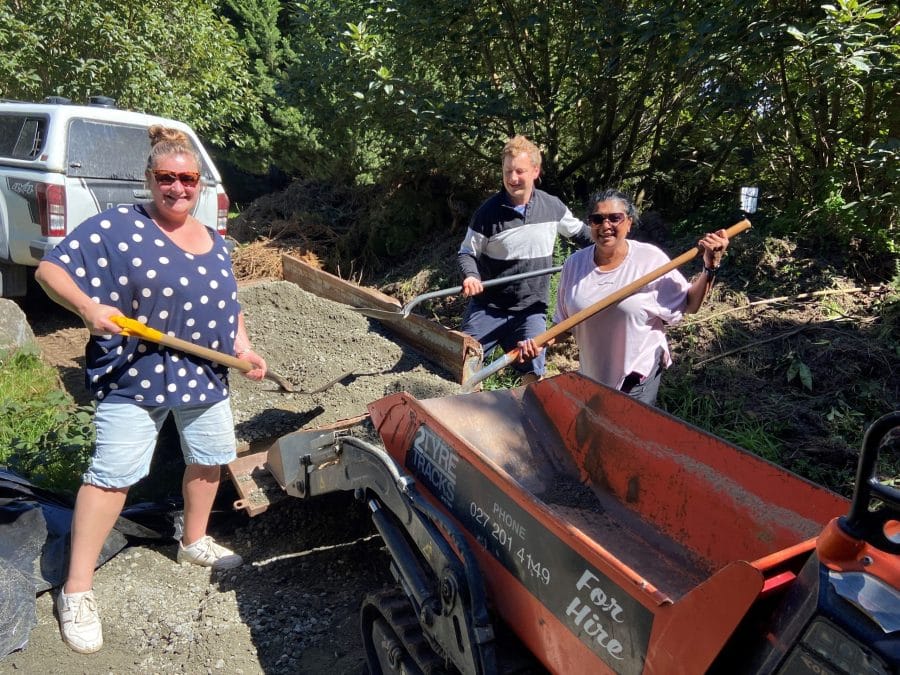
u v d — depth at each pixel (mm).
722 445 2674
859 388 4648
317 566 3570
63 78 9352
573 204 7570
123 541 3551
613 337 3412
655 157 7652
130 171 6488
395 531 2734
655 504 2938
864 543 1499
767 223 6277
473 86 7629
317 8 8391
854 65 4801
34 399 5000
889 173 5121
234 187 15359
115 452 3008
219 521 4012
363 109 7883
